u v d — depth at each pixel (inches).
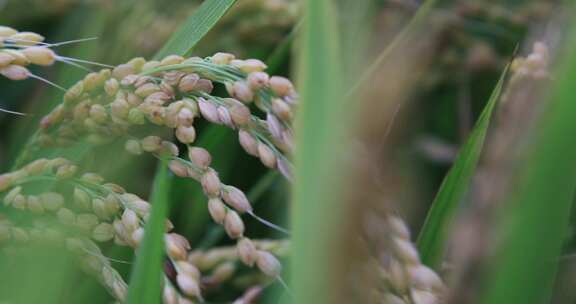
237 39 19.9
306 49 7.6
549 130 7.7
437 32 18.7
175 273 11.2
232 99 11.4
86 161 12.3
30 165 11.9
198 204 17.1
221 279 14.8
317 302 6.0
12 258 11.2
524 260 7.9
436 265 12.6
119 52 18.6
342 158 6.2
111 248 13.1
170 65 11.6
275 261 11.1
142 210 11.4
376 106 6.4
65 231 11.4
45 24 21.7
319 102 6.9
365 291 6.1
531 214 7.8
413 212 15.1
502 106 13.4
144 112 11.4
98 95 12.0
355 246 6.0
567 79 7.7
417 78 8.5
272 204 17.9
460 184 12.8
